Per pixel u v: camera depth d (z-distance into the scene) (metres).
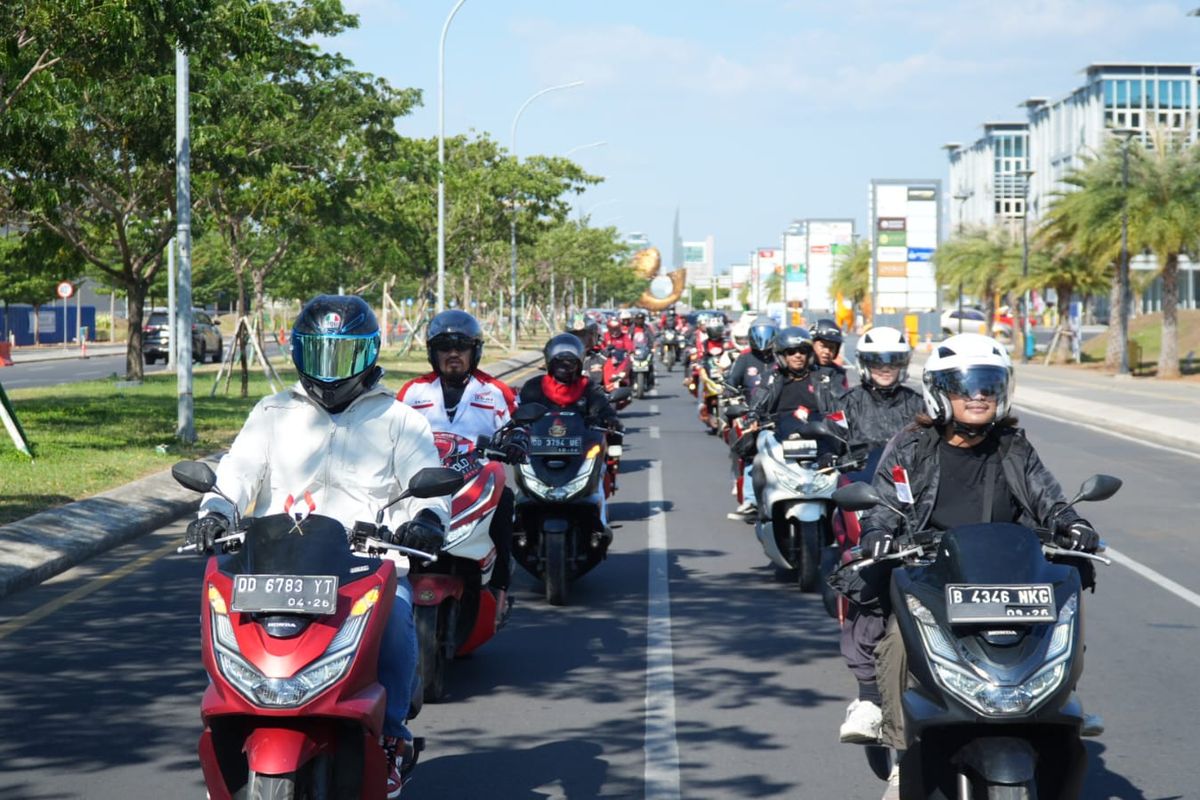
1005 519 6.87
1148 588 13.73
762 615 12.52
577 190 71.44
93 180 34.44
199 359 66.38
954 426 6.82
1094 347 79.06
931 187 67.69
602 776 7.96
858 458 11.53
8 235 41.38
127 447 24.38
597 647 11.27
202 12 23.20
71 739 8.59
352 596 5.75
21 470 20.36
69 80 22.92
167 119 29.53
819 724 9.05
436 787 7.75
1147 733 8.80
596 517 13.05
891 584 6.42
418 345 82.69
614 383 26.58
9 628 11.66
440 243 50.72
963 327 93.31
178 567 14.64
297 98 41.34
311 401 6.68
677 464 25.38
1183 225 52.28
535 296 125.31
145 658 10.67
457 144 69.38
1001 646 5.89
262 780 5.48
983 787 5.95
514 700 9.62
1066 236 60.28
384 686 6.24
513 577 14.55
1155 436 31.14
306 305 6.71
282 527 5.94
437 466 6.59
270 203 39.06
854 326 126.38
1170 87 141.25
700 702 9.59
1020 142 173.25
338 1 41.31
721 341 30.14
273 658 5.54
